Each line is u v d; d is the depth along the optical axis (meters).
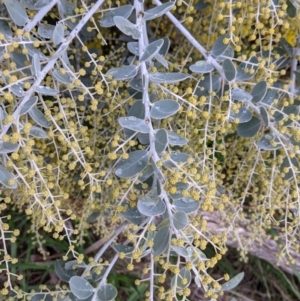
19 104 0.34
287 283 0.68
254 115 0.44
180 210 0.35
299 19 0.43
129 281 0.62
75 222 0.62
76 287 0.38
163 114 0.35
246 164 0.47
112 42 0.57
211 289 0.35
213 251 0.66
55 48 0.44
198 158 0.43
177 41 0.57
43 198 0.40
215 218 0.56
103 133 0.47
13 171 0.37
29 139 0.35
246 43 0.53
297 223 0.43
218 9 0.46
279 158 0.41
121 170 0.35
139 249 0.35
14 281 0.63
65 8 0.41
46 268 0.60
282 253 0.45
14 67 0.35
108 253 0.65
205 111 0.40
